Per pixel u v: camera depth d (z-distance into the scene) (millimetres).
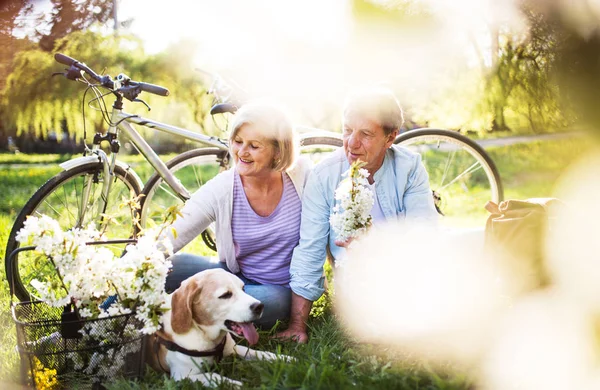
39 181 8445
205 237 4102
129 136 3873
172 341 2566
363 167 3080
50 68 8125
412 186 3164
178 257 3145
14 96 8133
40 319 2664
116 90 3771
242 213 3129
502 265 2725
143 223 3953
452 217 6238
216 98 4289
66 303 2340
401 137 4508
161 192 4711
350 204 2762
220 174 3182
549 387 2338
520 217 2717
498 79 7332
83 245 2352
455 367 2430
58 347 2412
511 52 7242
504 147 8258
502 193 4777
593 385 2350
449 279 2809
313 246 3117
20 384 2537
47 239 2297
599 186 6812
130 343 2465
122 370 2461
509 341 2580
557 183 7176
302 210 3166
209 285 2555
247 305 2525
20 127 8609
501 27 7203
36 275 3654
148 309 2398
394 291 2848
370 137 2963
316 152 4941
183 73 8281
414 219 3129
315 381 2324
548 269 2695
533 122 7723
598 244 2686
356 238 2812
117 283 2375
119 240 2615
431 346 2623
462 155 7816
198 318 2555
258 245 3166
